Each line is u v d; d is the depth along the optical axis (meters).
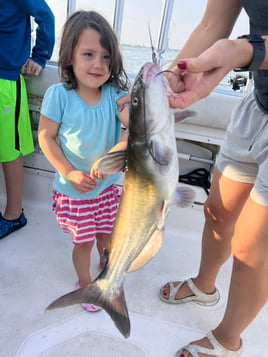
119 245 1.11
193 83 0.98
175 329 1.70
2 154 2.14
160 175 0.97
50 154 1.68
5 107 2.09
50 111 1.67
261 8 1.12
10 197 2.24
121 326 1.18
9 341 1.55
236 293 1.38
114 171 1.08
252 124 1.40
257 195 1.26
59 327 1.63
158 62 1.02
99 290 1.20
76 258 1.81
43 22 2.18
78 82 1.68
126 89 1.79
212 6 1.31
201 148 2.52
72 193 1.74
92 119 1.69
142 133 0.95
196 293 1.81
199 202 2.34
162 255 2.21
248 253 1.29
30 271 1.97
